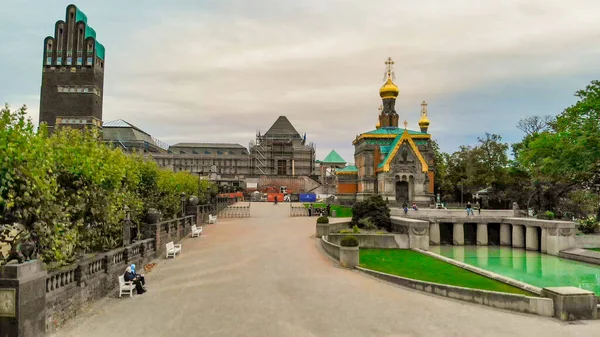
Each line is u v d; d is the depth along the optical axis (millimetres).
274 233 48812
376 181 91812
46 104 148250
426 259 37000
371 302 22859
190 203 53469
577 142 50906
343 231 47125
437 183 104938
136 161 38281
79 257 23656
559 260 44781
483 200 85562
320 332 18094
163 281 26406
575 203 70188
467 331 18750
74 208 22562
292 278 27953
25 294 15094
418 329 18844
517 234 54750
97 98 152500
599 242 48250
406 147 85938
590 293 21062
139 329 17828
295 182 166250
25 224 18516
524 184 79812
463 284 26328
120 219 29516
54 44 150000
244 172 188750
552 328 19391
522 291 24359
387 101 102250
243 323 18906
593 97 51031
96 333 17250
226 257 34312
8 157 16375
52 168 20969
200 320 19172
